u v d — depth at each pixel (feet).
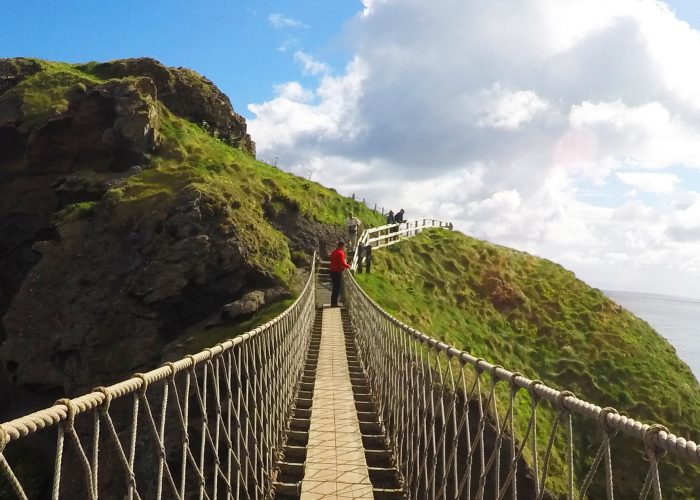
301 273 74.59
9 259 84.79
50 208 84.74
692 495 58.39
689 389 78.28
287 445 28.25
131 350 62.03
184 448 13.78
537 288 97.91
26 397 73.61
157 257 66.08
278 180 92.84
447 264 97.35
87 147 86.84
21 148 87.40
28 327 66.39
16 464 64.95
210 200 70.44
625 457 61.72
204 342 59.26
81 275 68.03
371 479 25.12
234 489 43.16
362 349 45.91
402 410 26.91
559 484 56.85
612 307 94.84
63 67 105.60
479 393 15.05
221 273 66.23
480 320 87.10
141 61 103.96
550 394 10.65
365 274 79.46
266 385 25.73
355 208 104.78
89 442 54.24
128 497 10.87
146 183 78.02
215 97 110.63
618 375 78.13
